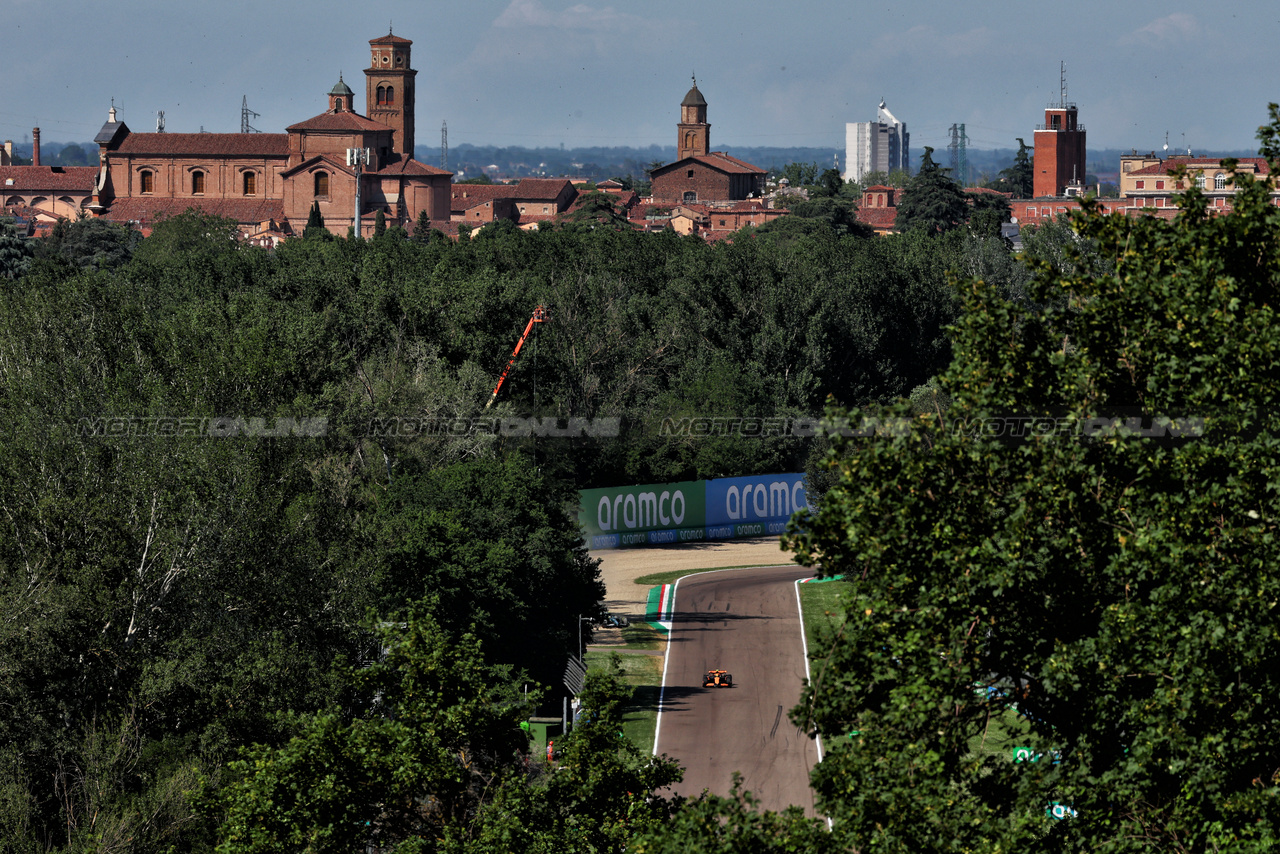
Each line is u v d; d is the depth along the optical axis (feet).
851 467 176.76
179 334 589.73
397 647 238.68
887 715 167.94
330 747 219.82
